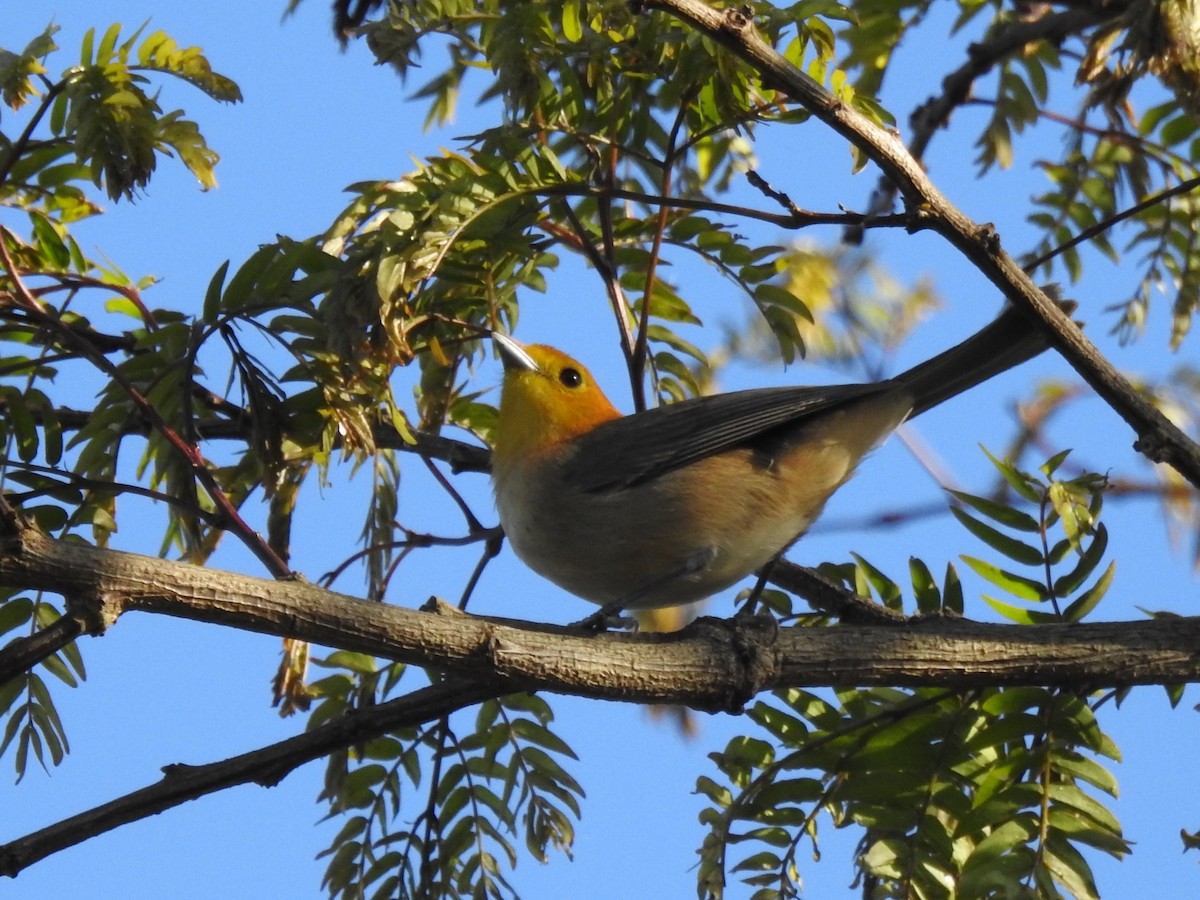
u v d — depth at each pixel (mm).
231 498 9672
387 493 9805
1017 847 7801
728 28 7570
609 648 7766
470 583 9523
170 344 8797
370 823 9109
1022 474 8727
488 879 8969
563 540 10172
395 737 9195
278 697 9234
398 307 8555
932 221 7801
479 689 7797
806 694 8789
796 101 7719
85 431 8820
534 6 8922
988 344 9781
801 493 10117
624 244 10789
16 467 8328
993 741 8266
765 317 10477
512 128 9141
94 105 8062
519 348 10773
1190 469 8008
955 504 9672
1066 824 7875
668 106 9508
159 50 8289
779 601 9500
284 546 9609
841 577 9406
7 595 8609
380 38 9219
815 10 8570
